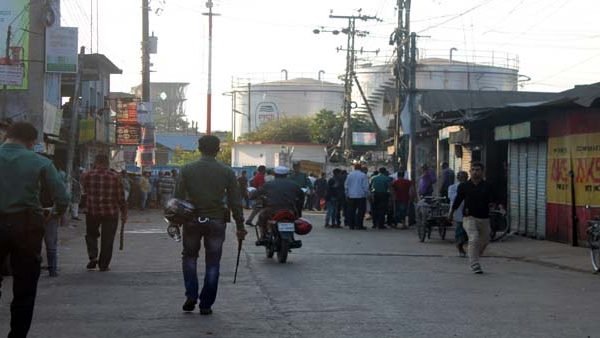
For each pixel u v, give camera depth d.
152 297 10.54
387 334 8.21
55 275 12.73
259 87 89.25
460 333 8.30
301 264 14.69
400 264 15.02
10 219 6.89
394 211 25.20
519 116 22.12
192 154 79.81
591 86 20.92
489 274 13.71
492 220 20.38
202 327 8.48
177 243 18.89
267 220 15.66
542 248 18.70
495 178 25.05
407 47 29.55
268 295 10.75
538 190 21.30
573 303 10.46
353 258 15.95
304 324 8.70
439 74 56.12
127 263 14.67
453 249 18.30
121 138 39.81
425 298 10.68
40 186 7.21
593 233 14.64
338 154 56.94
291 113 88.31
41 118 23.94
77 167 30.69
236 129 91.88
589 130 18.62
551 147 20.50
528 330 8.52
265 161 70.31
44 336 8.04
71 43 23.59
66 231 22.03
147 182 36.56
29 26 23.75
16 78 19.19
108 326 8.55
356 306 9.92
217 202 9.09
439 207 20.05
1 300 10.28
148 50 39.84
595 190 18.38
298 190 15.77
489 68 56.53
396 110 31.91
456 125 26.17
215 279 9.13
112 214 13.44
